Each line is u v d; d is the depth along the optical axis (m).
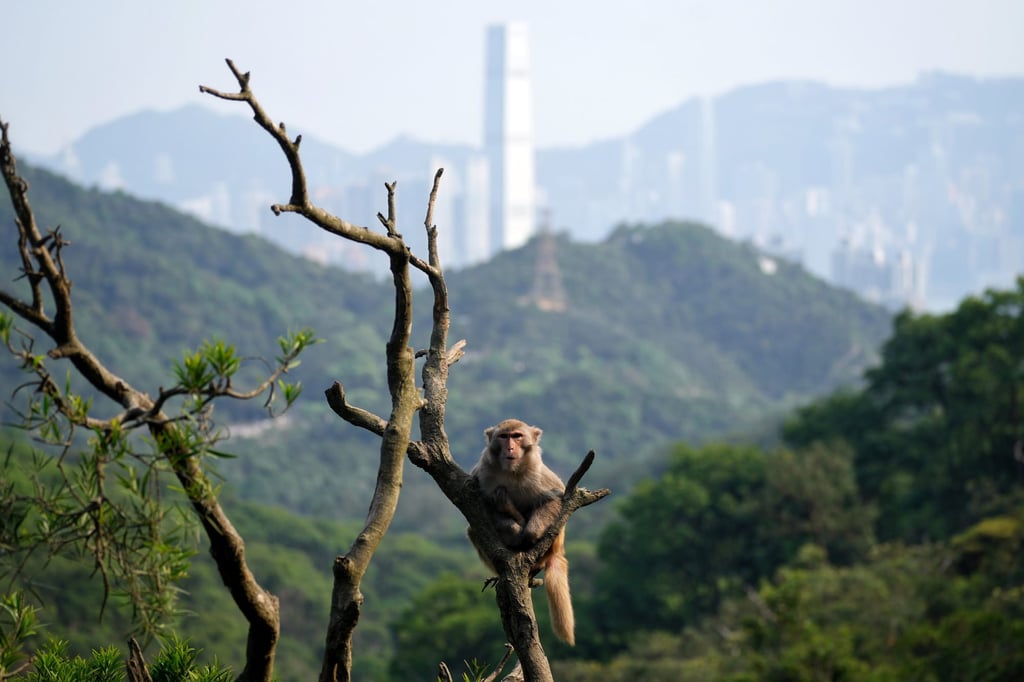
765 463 122.44
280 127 10.45
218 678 13.81
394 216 11.98
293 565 167.12
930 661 52.09
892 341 143.75
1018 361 130.38
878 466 136.38
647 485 123.75
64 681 13.30
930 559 87.38
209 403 10.50
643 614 117.12
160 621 11.71
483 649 106.81
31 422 10.07
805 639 55.28
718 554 116.19
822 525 111.25
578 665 86.50
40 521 10.86
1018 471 129.38
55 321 10.30
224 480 10.81
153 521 10.62
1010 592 70.75
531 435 17.88
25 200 10.03
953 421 134.38
